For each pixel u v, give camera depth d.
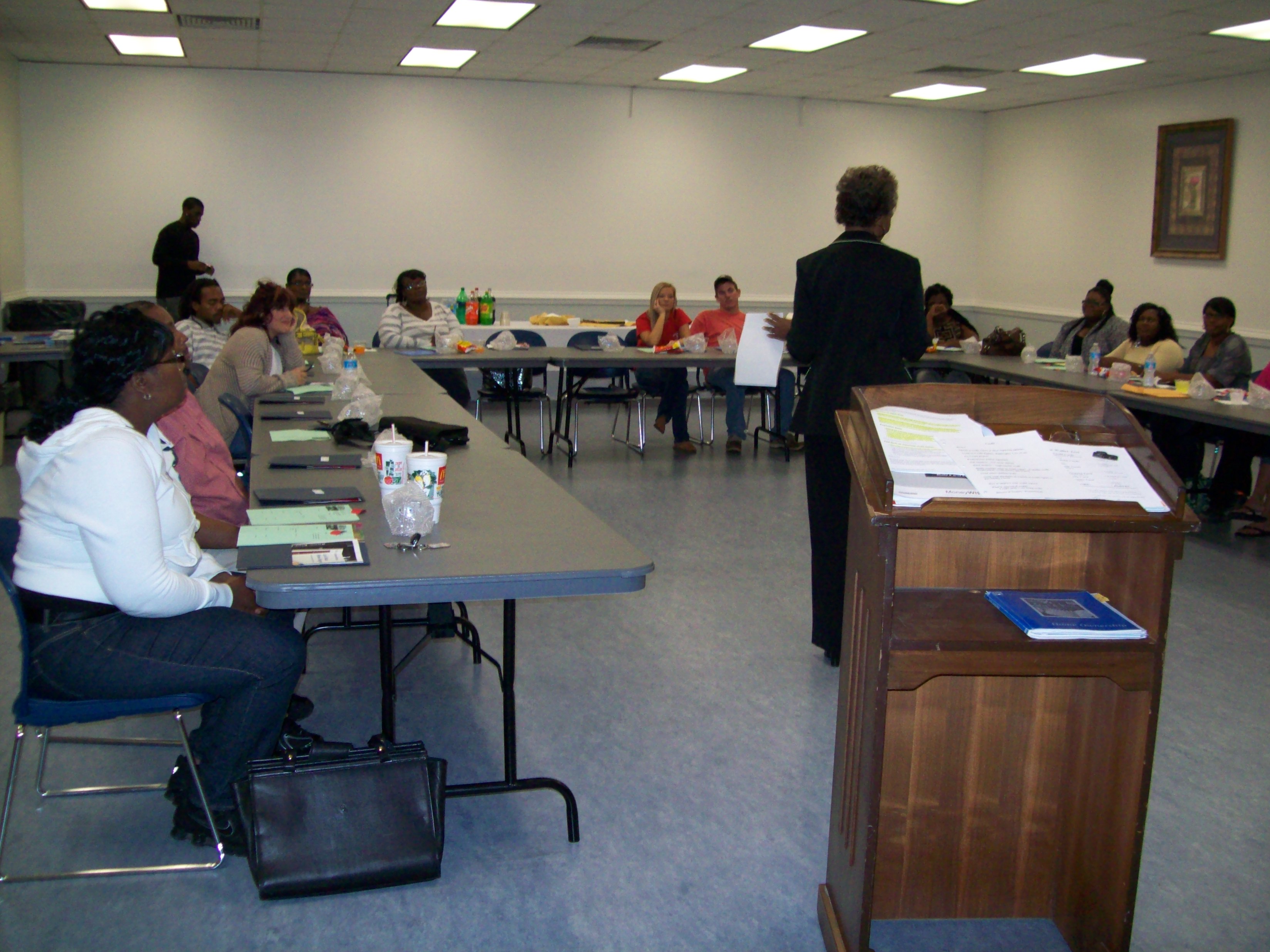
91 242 8.05
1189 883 2.06
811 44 7.07
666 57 7.53
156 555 1.82
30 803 2.30
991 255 10.21
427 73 8.32
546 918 1.91
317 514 2.18
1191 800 2.39
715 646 3.33
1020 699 1.84
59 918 1.89
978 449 1.71
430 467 2.08
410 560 1.85
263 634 1.96
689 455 6.72
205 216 8.25
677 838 2.20
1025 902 1.93
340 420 3.20
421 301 6.49
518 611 3.62
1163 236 8.21
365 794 1.94
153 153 8.06
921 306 2.96
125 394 1.88
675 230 9.38
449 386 6.51
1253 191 7.47
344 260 8.62
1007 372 6.02
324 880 1.90
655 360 6.14
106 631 1.86
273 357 4.54
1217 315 5.85
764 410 6.96
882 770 1.70
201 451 2.73
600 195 9.12
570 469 6.19
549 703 2.87
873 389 1.84
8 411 6.70
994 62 7.42
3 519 1.92
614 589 1.82
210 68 8.03
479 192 8.82
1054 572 1.86
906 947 1.85
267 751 2.06
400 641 3.31
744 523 4.94
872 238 2.96
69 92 7.81
